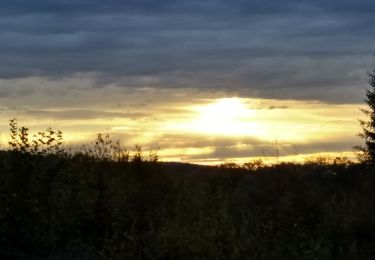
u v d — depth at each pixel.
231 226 15.24
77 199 15.75
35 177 15.62
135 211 16.30
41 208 15.24
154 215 15.96
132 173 18.17
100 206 15.94
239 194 17.64
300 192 18.19
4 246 14.77
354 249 15.16
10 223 15.07
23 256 14.67
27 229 15.12
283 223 16.36
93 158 18.12
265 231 15.69
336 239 16.02
